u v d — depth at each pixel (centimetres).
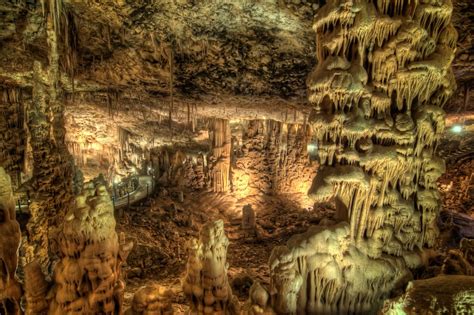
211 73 640
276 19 446
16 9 511
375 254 320
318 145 321
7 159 863
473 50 423
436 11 292
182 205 1198
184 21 483
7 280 290
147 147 1564
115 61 652
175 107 1041
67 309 294
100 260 294
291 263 286
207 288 317
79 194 294
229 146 1275
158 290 305
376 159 298
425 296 203
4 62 683
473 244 357
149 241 923
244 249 930
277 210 1230
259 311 286
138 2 450
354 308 317
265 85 666
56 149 626
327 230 304
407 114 308
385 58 295
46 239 608
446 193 1141
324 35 310
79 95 947
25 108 877
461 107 702
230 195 1276
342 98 296
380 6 291
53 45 554
